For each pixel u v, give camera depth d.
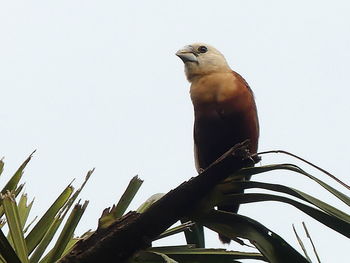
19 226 5.21
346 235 5.06
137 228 5.30
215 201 5.49
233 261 5.54
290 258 5.26
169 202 5.36
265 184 5.40
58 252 5.50
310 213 5.22
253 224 5.45
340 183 4.98
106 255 5.27
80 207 5.56
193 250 5.55
